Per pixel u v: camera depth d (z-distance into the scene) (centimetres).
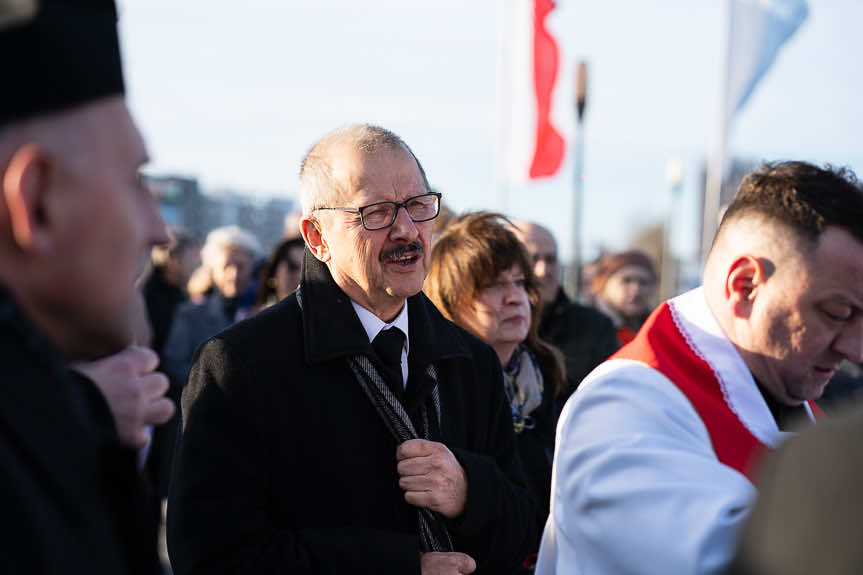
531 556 225
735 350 142
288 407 171
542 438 256
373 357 178
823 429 70
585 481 130
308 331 178
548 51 593
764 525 70
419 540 168
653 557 115
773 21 457
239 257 480
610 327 338
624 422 134
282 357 174
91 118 89
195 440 165
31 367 85
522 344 261
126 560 94
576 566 133
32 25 82
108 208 90
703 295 152
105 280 91
